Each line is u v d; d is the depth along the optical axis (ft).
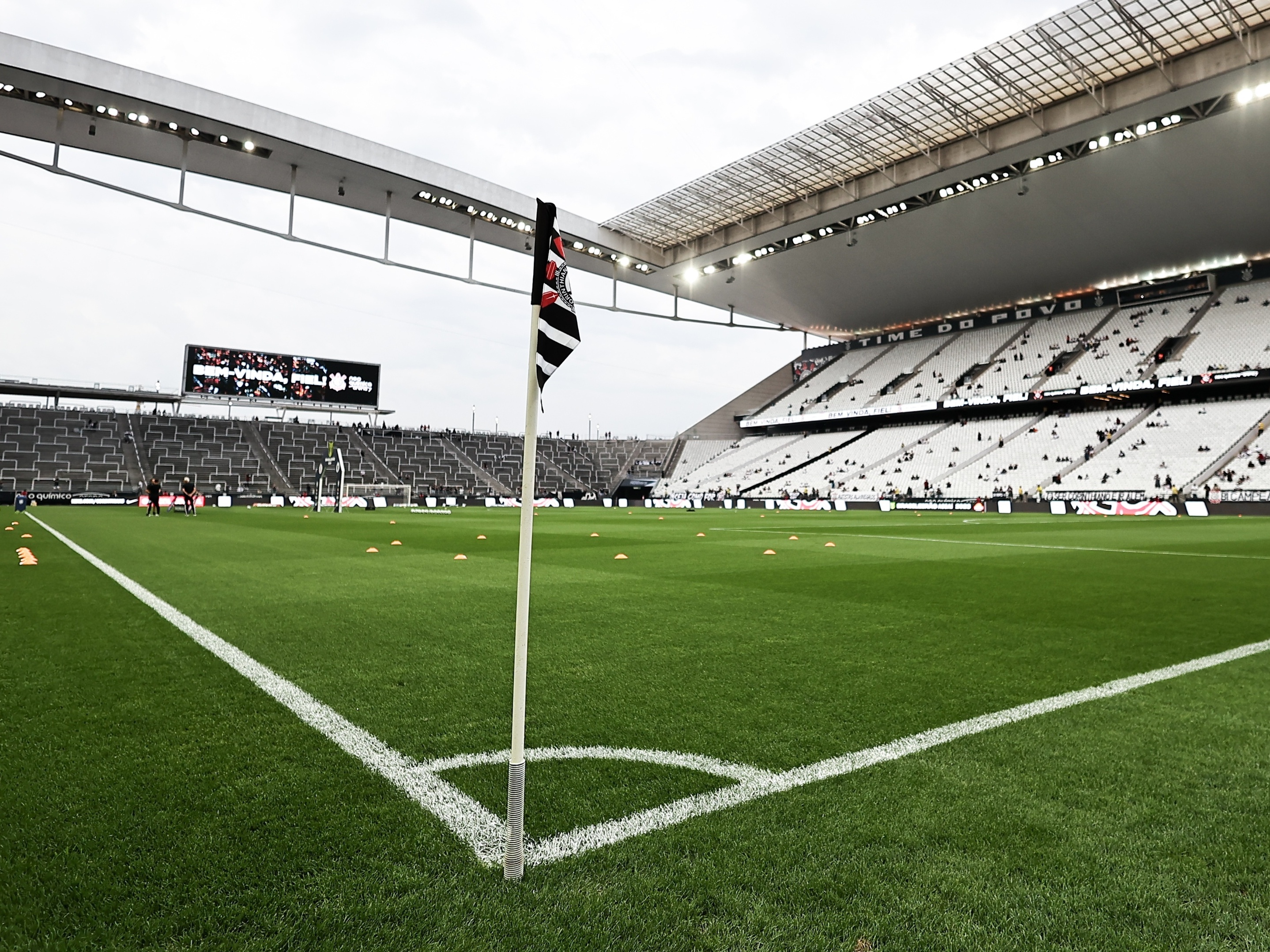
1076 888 6.16
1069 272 142.31
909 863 6.55
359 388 161.68
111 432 138.92
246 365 148.97
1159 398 136.15
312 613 19.51
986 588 25.35
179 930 5.44
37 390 141.59
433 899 5.91
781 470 166.81
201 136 91.25
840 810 7.62
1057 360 147.64
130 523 60.54
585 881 6.19
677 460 192.85
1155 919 5.73
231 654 14.56
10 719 10.30
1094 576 29.04
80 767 8.59
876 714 11.02
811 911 5.77
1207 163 98.89
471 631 17.30
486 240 128.16
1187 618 19.56
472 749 9.37
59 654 14.37
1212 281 141.49
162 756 8.96
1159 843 6.97
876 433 168.55
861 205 112.78
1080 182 106.42
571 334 7.64
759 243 129.90
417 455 169.37
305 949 5.24
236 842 6.80
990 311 171.83
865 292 155.63
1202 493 104.83
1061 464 127.54
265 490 140.46
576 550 40.65
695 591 24.57
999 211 116.06
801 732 10.19
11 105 84.33
